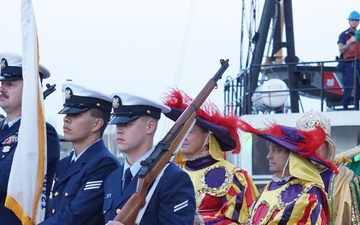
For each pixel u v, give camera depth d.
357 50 14.03
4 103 8.21
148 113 6.99
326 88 13.86
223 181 8.92
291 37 15.76
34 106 7.68
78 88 7.71
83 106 7.70
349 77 14.15
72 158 7.86
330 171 9.26
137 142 6.97
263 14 15.60
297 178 8.29
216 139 9.14
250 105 14.09
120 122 6.94
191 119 7.02
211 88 7.34
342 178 9.45
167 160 6.61
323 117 9.31
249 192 8.92
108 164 7.59
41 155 7.71
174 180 6.68
